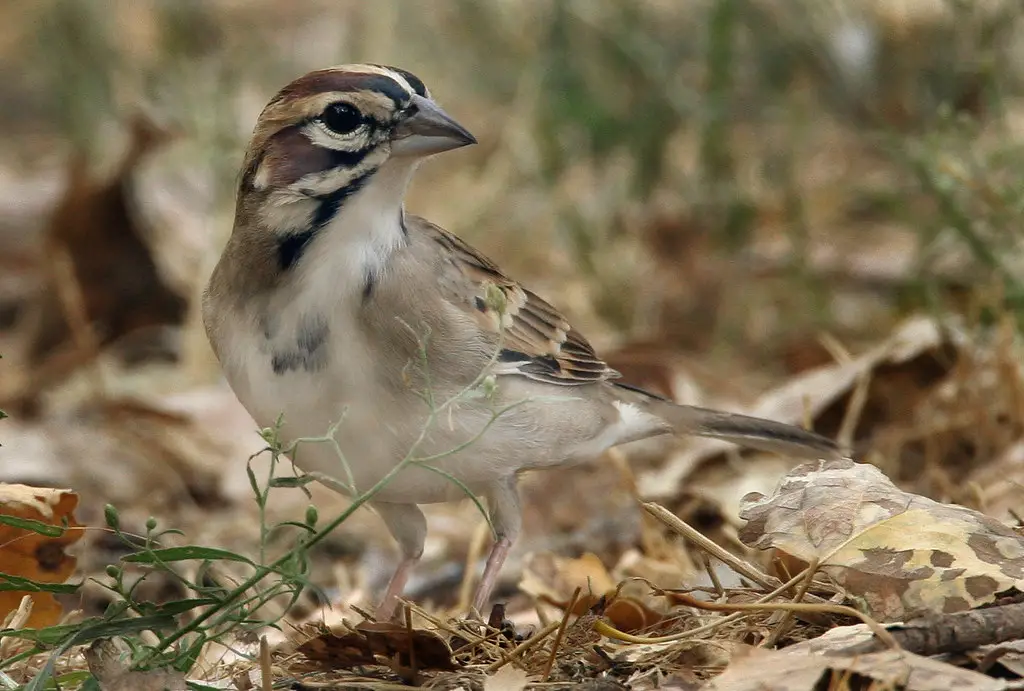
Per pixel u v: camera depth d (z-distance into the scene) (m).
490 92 18.45
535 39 18.02
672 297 15.80
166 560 7.04
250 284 8.15
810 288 14.84
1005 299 11.86
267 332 8.10
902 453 11.44
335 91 8.00
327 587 10.88
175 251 16.77
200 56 20.27
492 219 16.81
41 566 8.16
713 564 9.46
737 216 16.16
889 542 7.27
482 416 8.31
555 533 11.52
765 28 17.02
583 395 9.23
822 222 16.38
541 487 12.05
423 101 8.09
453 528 11.85
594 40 17.03
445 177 18.08
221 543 11.66
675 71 17.03
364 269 8.06
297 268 8.04
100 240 16.67
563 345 9.05
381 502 8.98
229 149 16.38
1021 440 10.68
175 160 17.33
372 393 8.07
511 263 16.58
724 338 14.85
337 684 7.16
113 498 12.52
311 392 8.07
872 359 11.98
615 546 10.77
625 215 16.75
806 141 16.59
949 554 7.13
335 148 8.01
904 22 16.70
